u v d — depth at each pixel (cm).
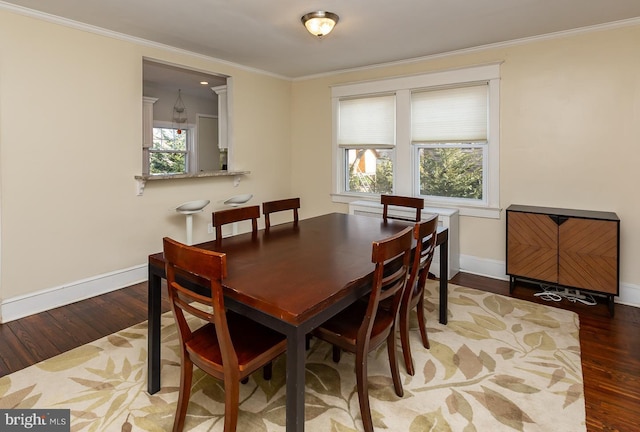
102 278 330
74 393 189
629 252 308
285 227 270
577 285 301
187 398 161
